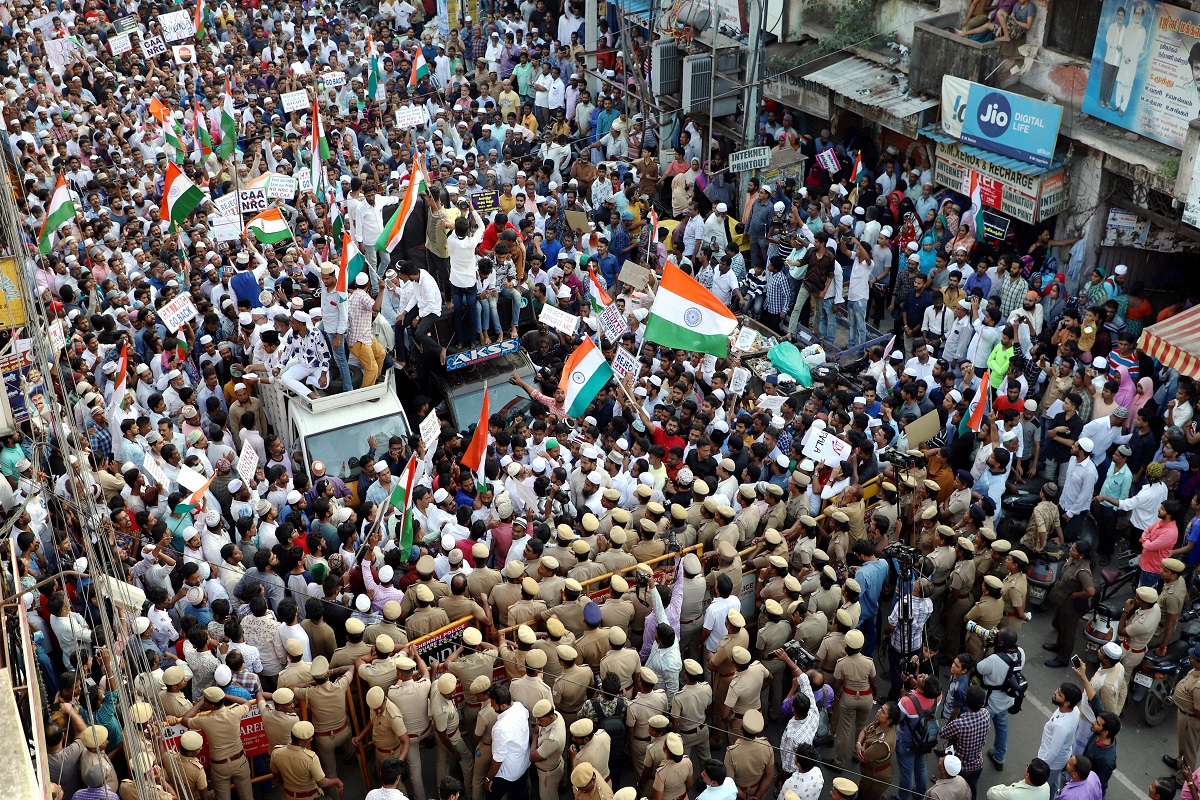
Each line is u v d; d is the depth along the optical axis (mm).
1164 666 12430
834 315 19516
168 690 10219
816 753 11875
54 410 9016
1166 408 16266
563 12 30922
